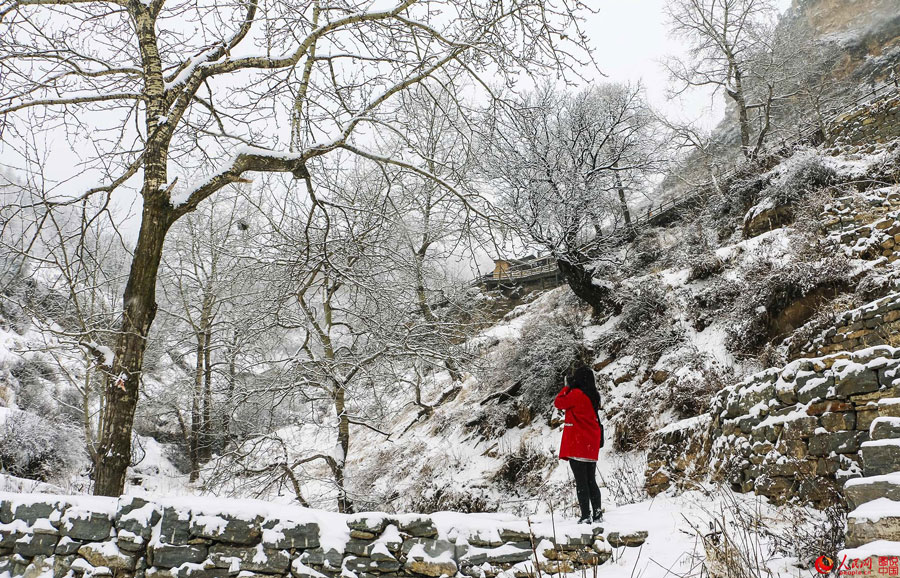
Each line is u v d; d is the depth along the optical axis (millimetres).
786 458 5254
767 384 5820
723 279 12516
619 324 14555
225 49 6559
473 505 12367
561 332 14805
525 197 14266
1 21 6016
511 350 16172
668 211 20297
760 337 10445
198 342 14727
